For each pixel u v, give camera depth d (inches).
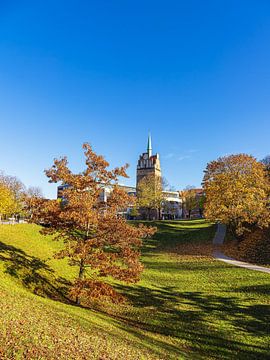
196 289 967.0
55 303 619.8
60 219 679.1
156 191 3326.8
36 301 563.2
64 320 486.3
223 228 2138.3
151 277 1134.4
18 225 1561.3
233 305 803.4
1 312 419.5
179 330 650.8
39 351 334.3
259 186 1694.1
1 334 348.5
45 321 442.3
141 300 855.7
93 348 389.7
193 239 1983.3
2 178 2714.1
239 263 1273.4
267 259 1279.5
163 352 485.1
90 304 767.7
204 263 1320.1
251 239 1631.4
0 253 853.8
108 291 668.1
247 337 621.9
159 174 4704.7
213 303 829.8
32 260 935.7
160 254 1673.2
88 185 697.6
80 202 648.4
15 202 2305.6
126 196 723.4
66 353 350.0
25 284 729.6
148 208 3403.1
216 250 1627.7
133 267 668.1
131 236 690.8
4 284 629.3
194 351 553.3
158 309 784.9
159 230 2340.1
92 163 708.0
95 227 694.5
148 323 681.6
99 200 776.3
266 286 916.0
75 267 1079.0
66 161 707.4
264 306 780.0
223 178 1713.8
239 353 556.7
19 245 1066.7
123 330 565.9
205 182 1909.4
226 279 1042.1
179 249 1769.2
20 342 342.0
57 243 1454.2
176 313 756.6
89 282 673.6
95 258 681.6
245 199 1604.3
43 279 818.2
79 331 446.6
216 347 576.7
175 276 1143.6
